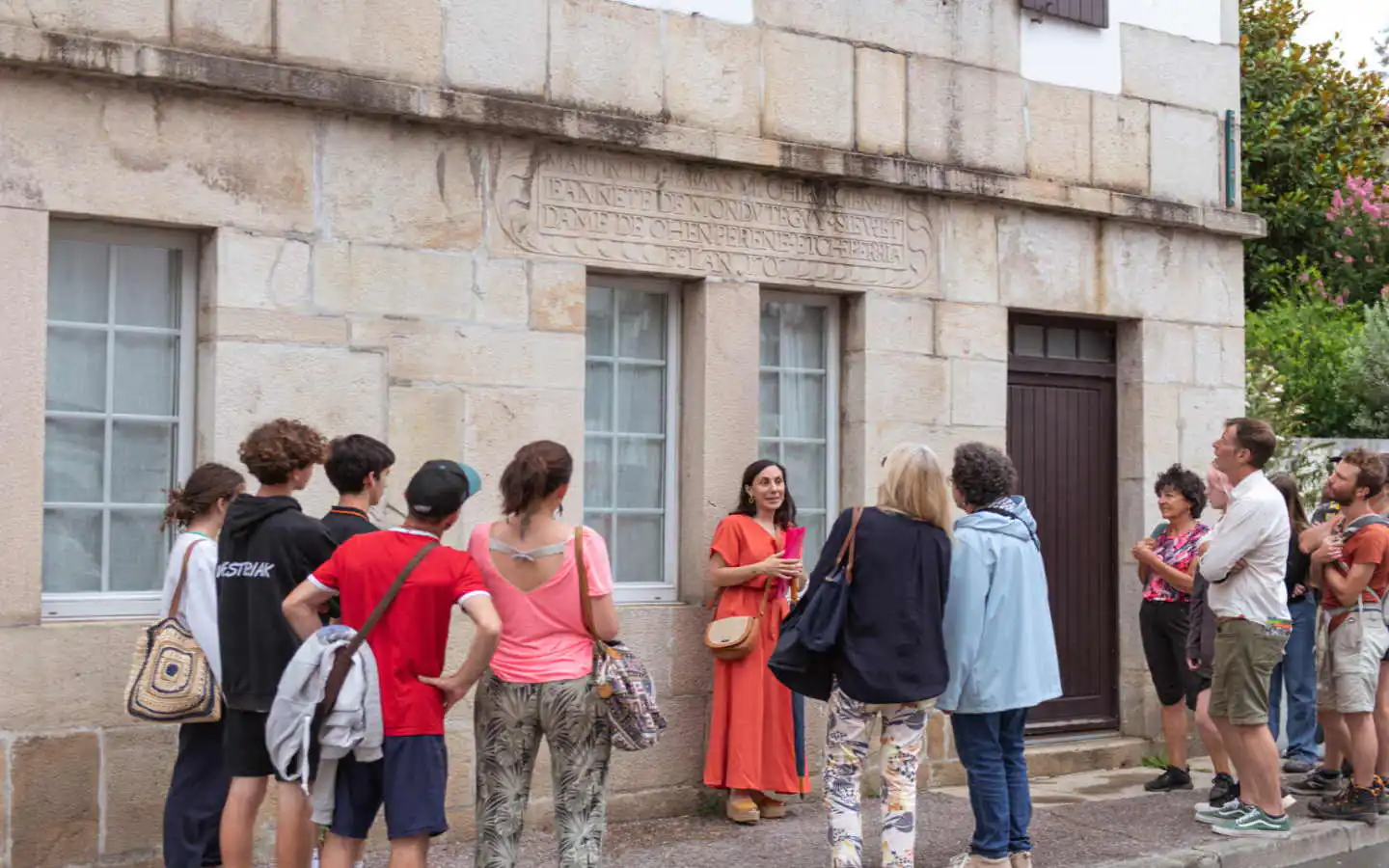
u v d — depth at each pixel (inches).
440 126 261.6
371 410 254.4
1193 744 362.0
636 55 283.6
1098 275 349.7
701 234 291.6
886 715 225.6
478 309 265.6
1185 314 365.1
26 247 224.5
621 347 293.4
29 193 224.7
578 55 276.8
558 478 196.4
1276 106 654.5
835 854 224.5
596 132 272.8
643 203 284.4
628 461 293.6
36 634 223.6
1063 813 291.0
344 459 208.7
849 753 227.0
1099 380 359.9
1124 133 355.9
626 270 282.5
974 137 329.7
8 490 222.5
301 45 247.4
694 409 294.5
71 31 226.8
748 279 297.3
